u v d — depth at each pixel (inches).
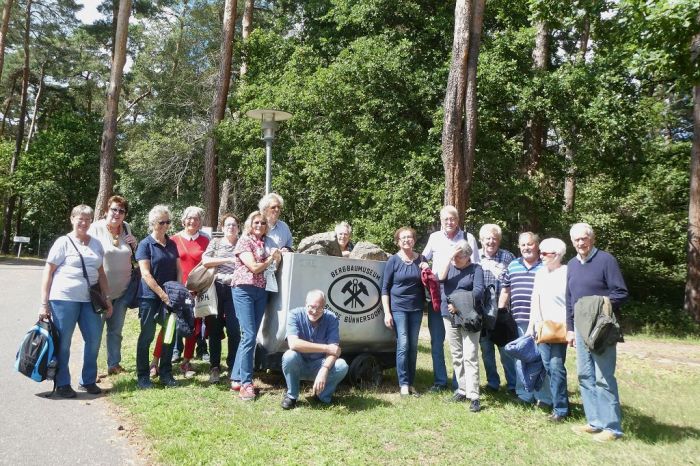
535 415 207.9
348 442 171.2
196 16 1112.8
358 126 568.1
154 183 1008.2
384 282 236.4
